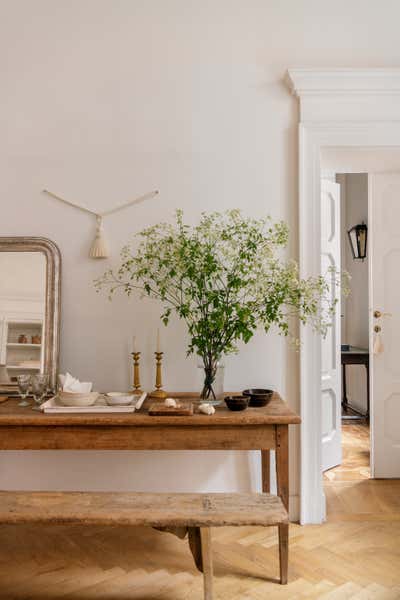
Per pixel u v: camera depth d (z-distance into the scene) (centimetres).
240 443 258
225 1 329
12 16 329
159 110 325
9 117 326
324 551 270
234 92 325
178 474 319
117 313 322
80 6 329
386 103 318
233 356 320
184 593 230
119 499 223
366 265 619
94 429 258
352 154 333
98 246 316
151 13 329
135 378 307
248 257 283
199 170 323
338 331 416
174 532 223
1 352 315
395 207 388
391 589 233
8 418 253
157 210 323
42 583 239
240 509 212
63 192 324
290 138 323
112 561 260
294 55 327
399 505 334
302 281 291
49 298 316
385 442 384
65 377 285
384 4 329
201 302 313
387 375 384
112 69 327
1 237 322
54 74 327
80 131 325
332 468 410
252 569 251
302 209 316
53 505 215
